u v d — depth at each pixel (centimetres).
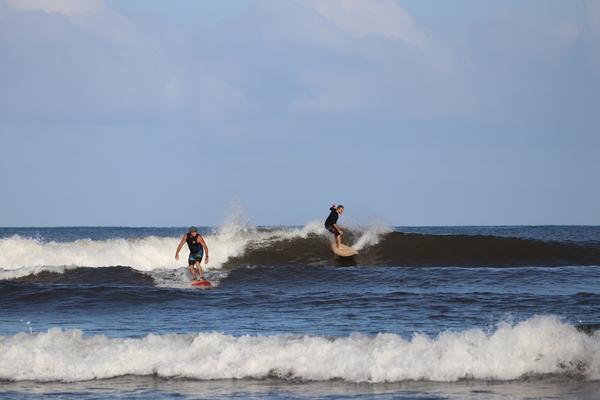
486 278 9181
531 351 4588
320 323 6150
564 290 8225
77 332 5109
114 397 4119
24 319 6631
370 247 11950
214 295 7825
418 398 4053
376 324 6066
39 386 4350
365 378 4434
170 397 4116
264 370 4547
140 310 7019
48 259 10744
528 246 12125
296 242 11944
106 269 9600
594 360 4531
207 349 4788
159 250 11319
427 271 9806
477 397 4059
